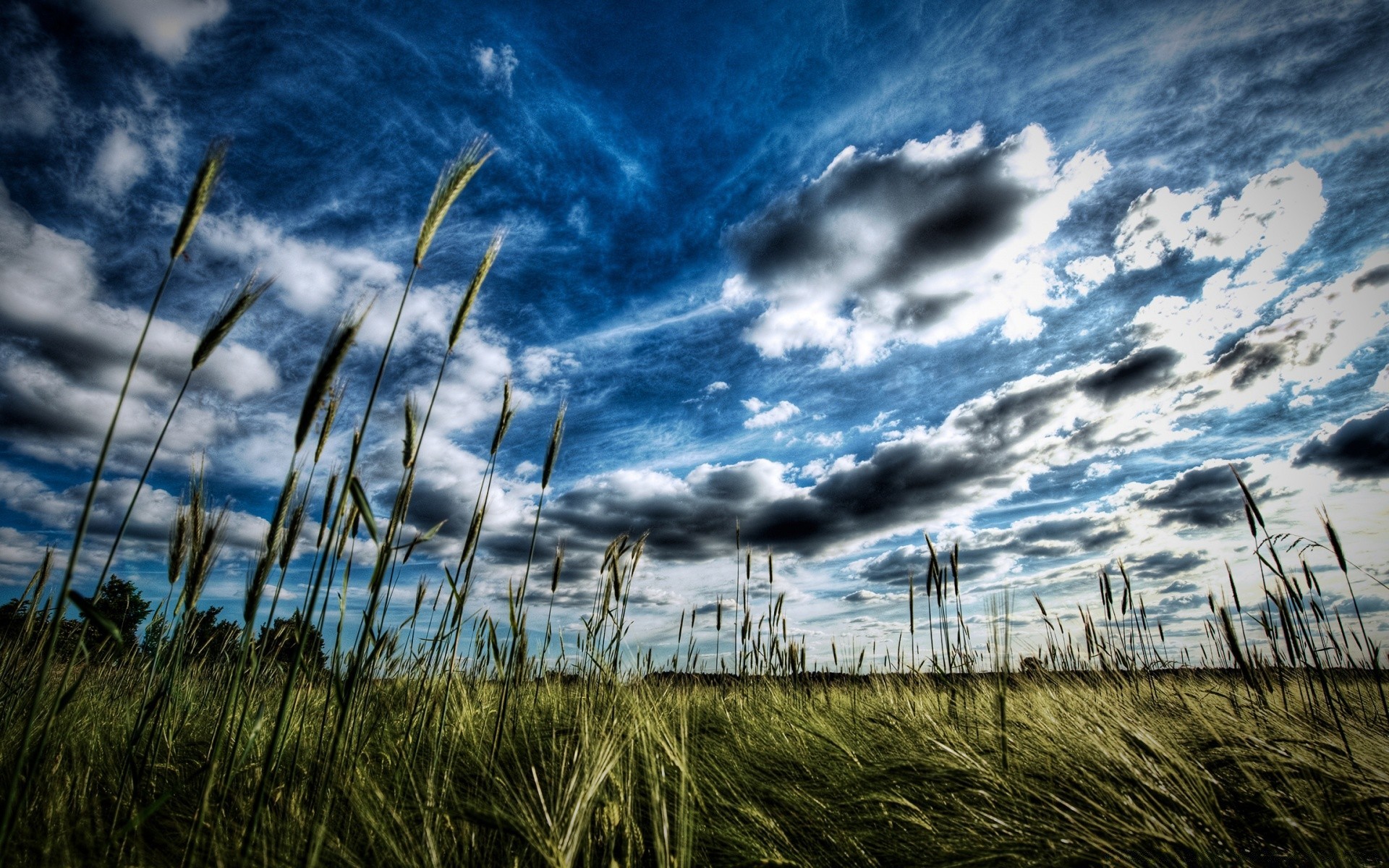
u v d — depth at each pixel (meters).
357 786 2.79
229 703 2.18
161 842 2.46
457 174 2.25
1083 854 2.65
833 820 3.20
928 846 2.87
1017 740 4.18
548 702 4.84
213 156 1.89
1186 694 5.22
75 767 3.01
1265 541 4.53
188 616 2.81
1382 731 4.18
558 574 4.34
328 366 1.80
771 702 6.08
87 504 1.65
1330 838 2.69
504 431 3.39
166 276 1.81
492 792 3.10
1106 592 6.43
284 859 2.20
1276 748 3.53
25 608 3.74
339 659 2.57
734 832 2.84
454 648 3.21
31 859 2.13
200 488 2.72
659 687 4.83
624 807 2.71
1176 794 3.10
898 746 4.34
